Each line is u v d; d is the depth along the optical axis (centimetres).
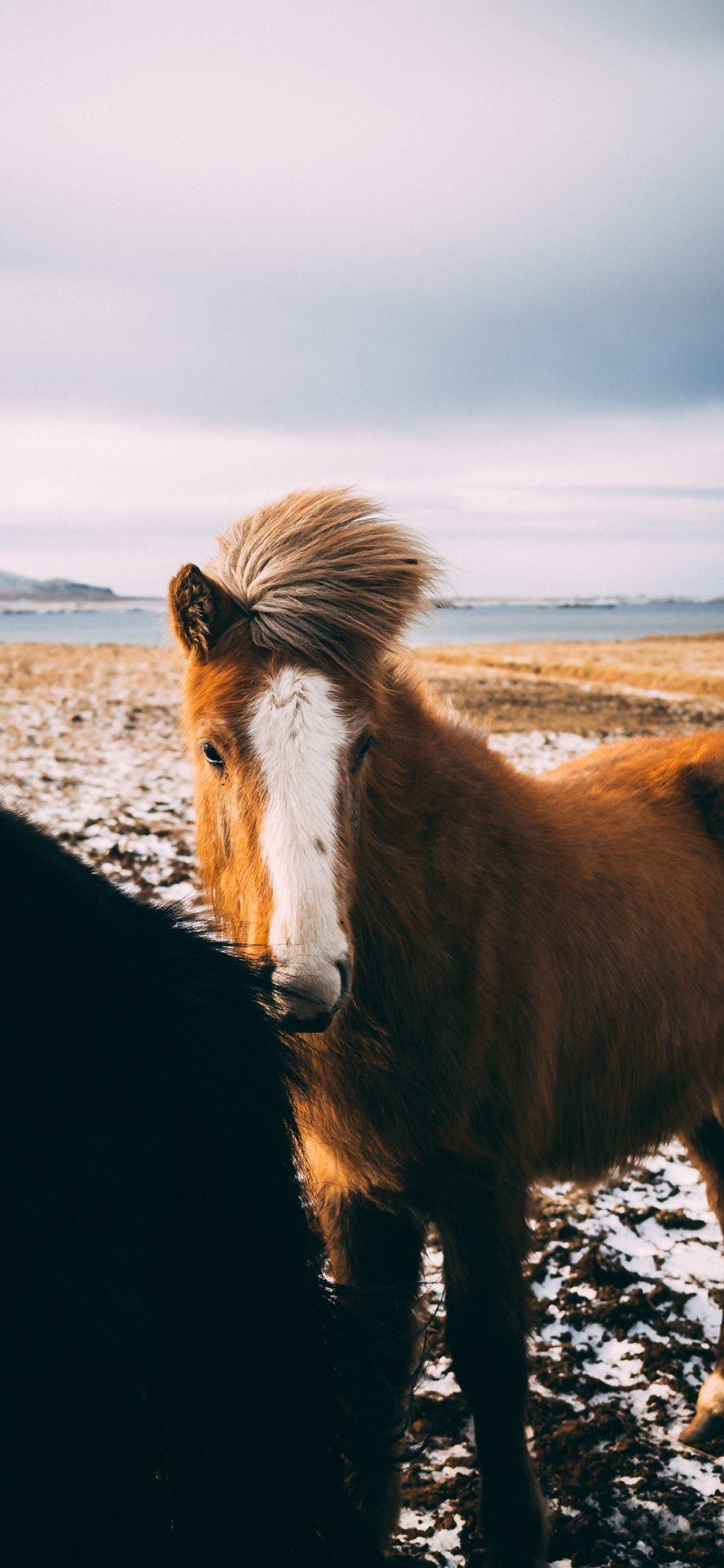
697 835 302
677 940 273
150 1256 116
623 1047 259
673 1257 344
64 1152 106
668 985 269
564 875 250
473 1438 272
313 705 193
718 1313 314
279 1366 123
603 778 309
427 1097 213
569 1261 340
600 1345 302
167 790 920
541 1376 288
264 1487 120
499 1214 220
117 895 139
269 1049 134
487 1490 219
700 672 2698
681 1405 278
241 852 195
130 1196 111
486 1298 217
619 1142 269
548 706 1777
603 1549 233
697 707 1827
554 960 240
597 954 250
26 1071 107
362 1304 216
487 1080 220
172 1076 121
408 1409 160
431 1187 225
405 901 210
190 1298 119
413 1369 231
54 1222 104
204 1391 118
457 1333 217
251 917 188
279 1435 122
